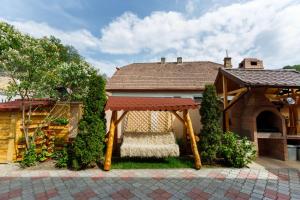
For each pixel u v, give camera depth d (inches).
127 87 703.1
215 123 288.8
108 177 236.8
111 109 265.0
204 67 832.9
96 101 281.0
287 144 321.7
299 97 352.8
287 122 363.9
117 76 788.6
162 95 679.7
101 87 289.0
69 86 376.2
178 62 888.3
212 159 282.4
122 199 180.9
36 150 301.0
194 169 264.4
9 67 292.0
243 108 358.0
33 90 300.8
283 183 214.2
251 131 320.8
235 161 270.2
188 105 273.7
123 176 239.8
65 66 352.8
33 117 328.5
